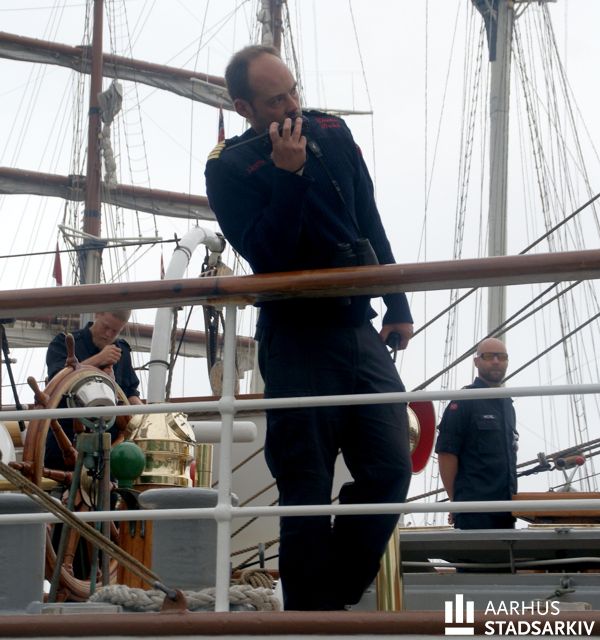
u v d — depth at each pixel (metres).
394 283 4.71
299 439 4.94
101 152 37.78
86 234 35.44
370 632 4.30
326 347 5.00
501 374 9.18
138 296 4.88
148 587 6.57
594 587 6.25
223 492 4.64
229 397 4.73
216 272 13.09
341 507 4.57
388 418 5.08
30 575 5.54
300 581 4.93
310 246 5.01
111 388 7.24
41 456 6.81
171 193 38.09
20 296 4.97
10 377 6.66
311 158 5.14
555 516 8.34
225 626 4.38
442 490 12.67
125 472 6.68
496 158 24.20
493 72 24.98
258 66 5.11
